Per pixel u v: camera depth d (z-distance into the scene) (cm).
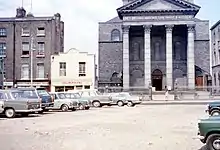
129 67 6350
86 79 5072
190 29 5925
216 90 5591
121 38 6869
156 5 5956
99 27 6925
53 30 5097
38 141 1303
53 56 5056
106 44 6862
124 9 5994
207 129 1065
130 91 5769
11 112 2320
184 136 1431
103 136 1439
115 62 6812
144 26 5959
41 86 5034
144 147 1174
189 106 3781
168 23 5938
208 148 1067
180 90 5741
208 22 6719
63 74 5084
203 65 6650
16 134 1498
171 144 1233
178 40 6425
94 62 5103
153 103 4384
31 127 1759
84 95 3741
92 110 3150
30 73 5022
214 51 6600
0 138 1382
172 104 4216
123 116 2448
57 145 1213
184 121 2064
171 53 5953
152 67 6359
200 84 6519
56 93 3103
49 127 1758
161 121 2070
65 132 1563
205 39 6688
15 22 5056
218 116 1128
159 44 6412
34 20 5066
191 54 5912
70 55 5094
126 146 1195
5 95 2339
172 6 5928
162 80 6319
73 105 3050
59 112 2888
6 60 5034
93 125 1852
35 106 2383
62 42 5731
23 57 5044
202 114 2606
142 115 2539
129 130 1639
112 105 3934
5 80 5006
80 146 1195
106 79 6769
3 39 5059
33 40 5066
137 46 6444
